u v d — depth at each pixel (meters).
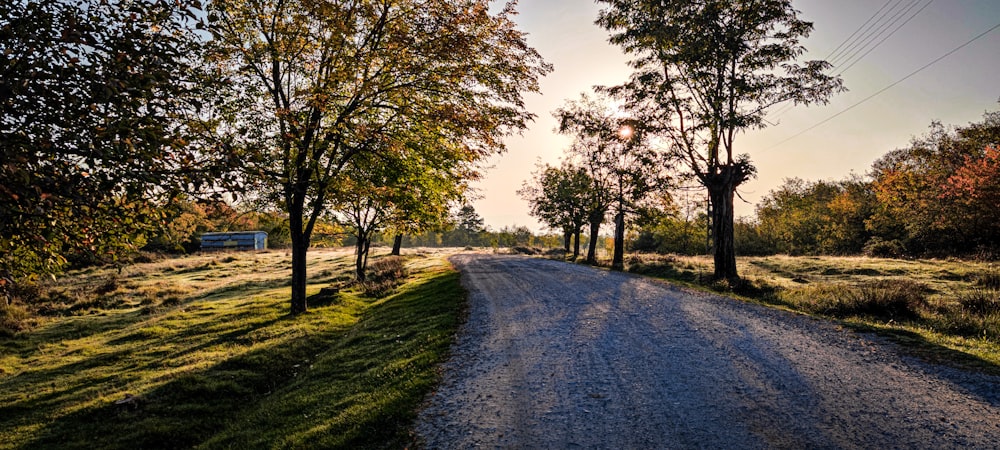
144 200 5.40
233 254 54.06
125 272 33.84
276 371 9.55
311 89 11.82
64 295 22.91
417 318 12.41
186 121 5.98
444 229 21.41
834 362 6.88
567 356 7.82
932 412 4.97
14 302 19.42
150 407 7.44
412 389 6.39
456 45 12.83
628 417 5.23
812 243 52.62
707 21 19.11
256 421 6.41
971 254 25.81
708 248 57.84
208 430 6.80
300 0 12.05
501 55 13.90
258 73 13.08
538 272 24.31
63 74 4.36
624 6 21.09
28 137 4.38
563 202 38.31
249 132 12.14
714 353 7.62
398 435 5.04
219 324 14.12
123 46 4.66
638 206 31.61
